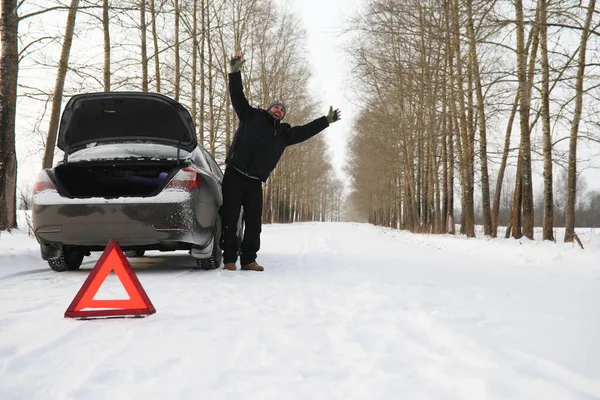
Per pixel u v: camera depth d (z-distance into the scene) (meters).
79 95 4.74
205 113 19.31
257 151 5.33
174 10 15.48
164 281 4.38
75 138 5.25
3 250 5.76
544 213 10.89
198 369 1.83
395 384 1.64
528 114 11.45
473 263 6.65
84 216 4.57
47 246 4.88
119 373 1.77
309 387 1.64
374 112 25.75
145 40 13.69
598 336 2.26
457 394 1.56
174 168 4.91
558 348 2.04
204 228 4.96
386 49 18.78
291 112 29.39
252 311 2.98
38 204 4.65
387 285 4.01
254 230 5.47
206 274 4.96
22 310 3.01
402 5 13.23
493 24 8.70
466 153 14.93
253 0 20.36
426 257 7.64
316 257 7.28
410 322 2.63
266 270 5.40
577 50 10.59
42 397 1.54
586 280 4.66
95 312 2.78
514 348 2.04
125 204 4.57
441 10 12.64
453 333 2.29
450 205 18.50
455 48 13.57
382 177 33.88
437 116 15.23
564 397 1.46
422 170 24.83
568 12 8.94
